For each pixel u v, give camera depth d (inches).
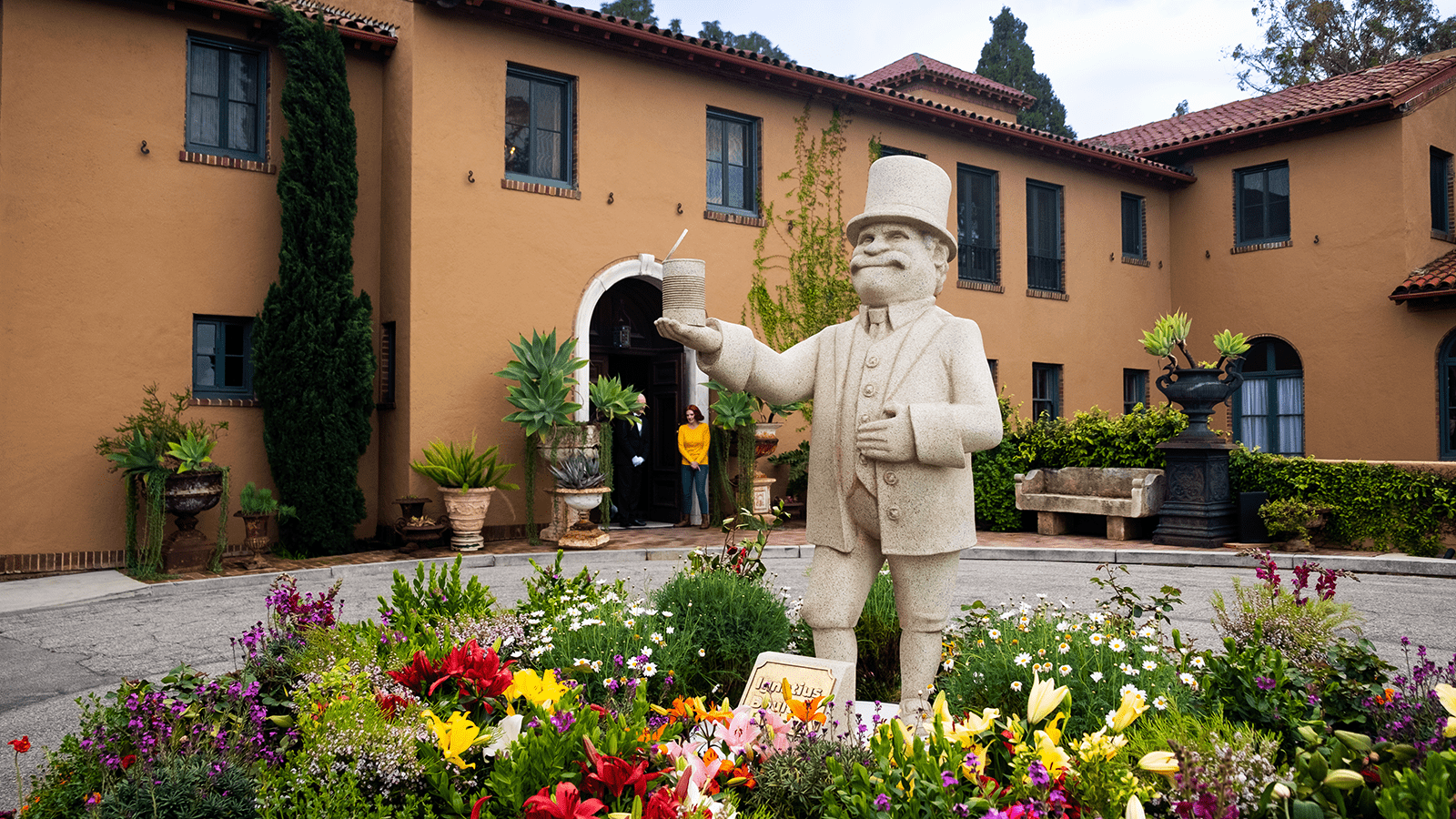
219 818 102.3
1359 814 87.6
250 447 469.4
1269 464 469.7
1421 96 732.0
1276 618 140.8
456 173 502.6
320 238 468.1
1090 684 139.8
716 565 225.6
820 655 154.5
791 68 603.8
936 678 171.2
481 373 507.8
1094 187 812.6
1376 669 126.7
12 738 187.6
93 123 435.5
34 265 419.5
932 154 710.5
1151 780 97.1
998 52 1667.1
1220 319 826.8
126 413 439.2
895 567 151.1
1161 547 463.5
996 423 141.9
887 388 148.6
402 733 102.7
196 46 471.2
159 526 398.9
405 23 498.6
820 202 645.3
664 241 577.0
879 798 87.6
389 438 506.3
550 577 202.2
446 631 150.6
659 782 95.3
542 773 94.6
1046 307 773.9
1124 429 525.3
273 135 484.7
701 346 150.5
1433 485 420.5
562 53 541.3
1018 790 90.2
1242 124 799.7
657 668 160.4
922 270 153.3
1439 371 695.1
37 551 415.8
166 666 245.1
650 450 625.0
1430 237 737.0
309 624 146.2
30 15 421.4
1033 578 386.6
